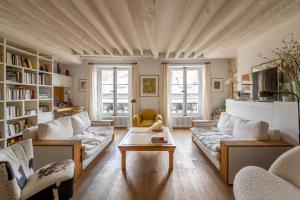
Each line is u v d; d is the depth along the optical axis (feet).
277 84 11.02
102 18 10.89
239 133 11.19
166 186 8.61
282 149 8.64
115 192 8.09
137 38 14.58
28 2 8.60
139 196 7.77
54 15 9.28
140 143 10.82
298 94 8.44
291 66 9.94
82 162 9.87
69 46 16.92
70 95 23.21
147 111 21.59
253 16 9.59
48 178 5.79
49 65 17.75
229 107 16.61
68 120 12.80
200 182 9.00
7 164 4.98
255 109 12.14
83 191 8.17
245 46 15.93
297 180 5.31
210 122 16.30
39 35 13.20
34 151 8.97
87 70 23.13
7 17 10.08
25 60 14.56
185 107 23.40
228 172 8.70
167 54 19.38
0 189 4.83
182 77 23.40
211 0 8.29
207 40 14.64
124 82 23.76
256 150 8.65
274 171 5.93
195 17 11.01
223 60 22.72
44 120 16.67
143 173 10.00
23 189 5.53
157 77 22.82
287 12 9.34
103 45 15.56
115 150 13.98
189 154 13.10
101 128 15.71
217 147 9.92
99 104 23.77
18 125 14.05
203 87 22.84
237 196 4.99
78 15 9.80
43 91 17.88
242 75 16.52
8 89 12.76
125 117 23.45
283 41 10.94
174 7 10.03
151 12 9.16
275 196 4.61
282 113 9.45
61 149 8.98
